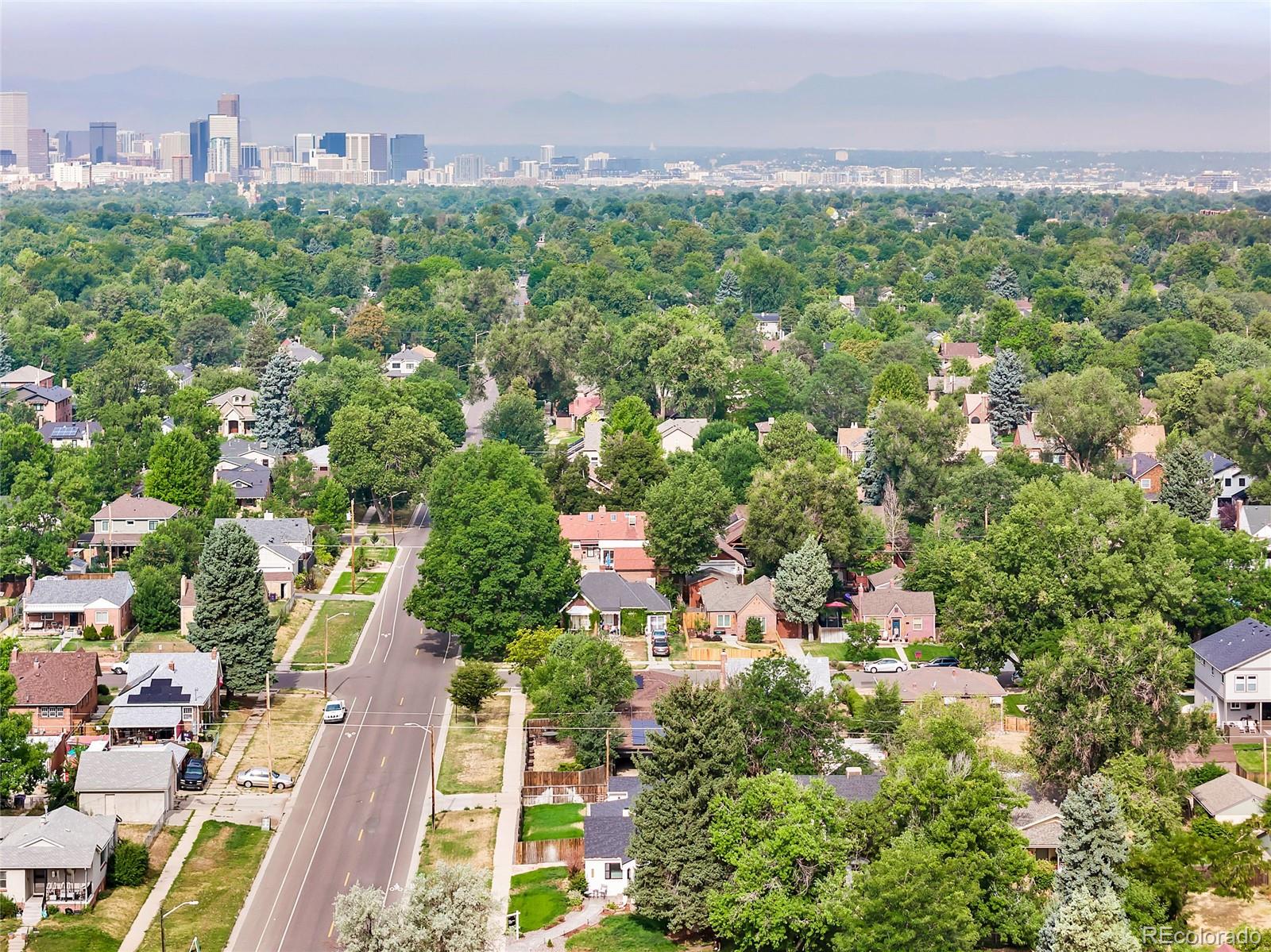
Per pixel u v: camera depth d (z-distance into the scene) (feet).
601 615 490.90
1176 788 343.26
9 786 353.31
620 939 308.81
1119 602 437.17
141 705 402.52
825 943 294.25
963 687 420.36
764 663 362.94
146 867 336.70
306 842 355.36
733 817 304.91
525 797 376.07
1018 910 294.05
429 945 290.15
